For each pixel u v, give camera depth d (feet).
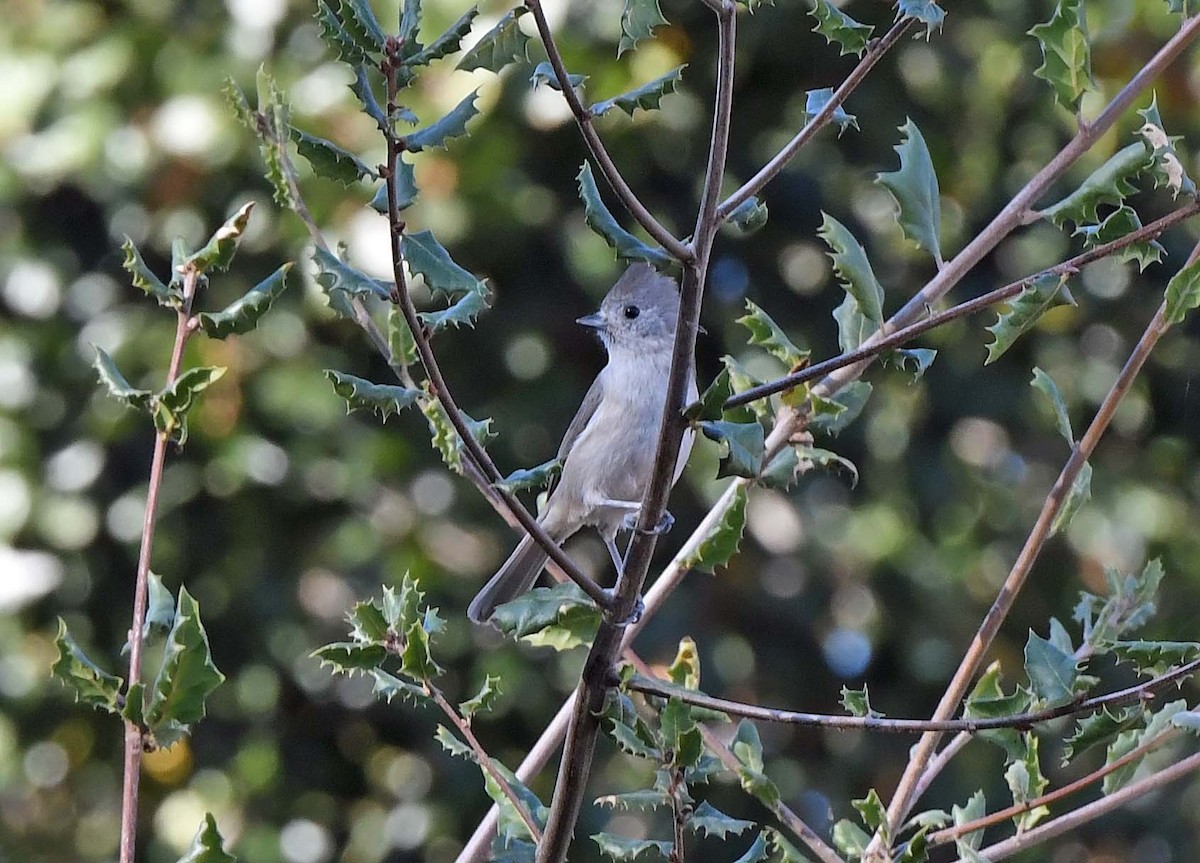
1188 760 16.74
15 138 39.58
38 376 41.65
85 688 14.14
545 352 43.27
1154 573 18.88
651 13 14.30
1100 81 42.98
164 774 43.24
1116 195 15.85
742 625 44.04
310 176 38.47
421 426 42.91
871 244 44.24
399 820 43.60
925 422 45.16
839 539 44.68
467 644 42.42
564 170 42.27
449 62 37.96
